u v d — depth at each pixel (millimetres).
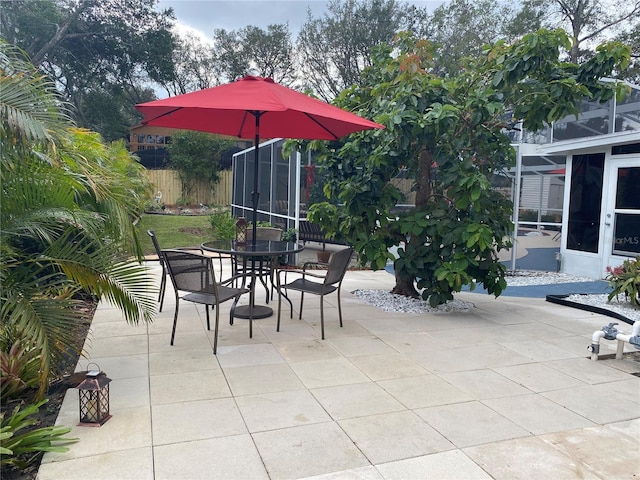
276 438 2465
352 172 5738
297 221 8883
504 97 5020
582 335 4504
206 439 2439
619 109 7480
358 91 6086
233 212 15086
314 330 4453
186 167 18891
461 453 2361
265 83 4285
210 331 4336
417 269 5180
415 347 4023
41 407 2803
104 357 3615
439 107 4613
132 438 2434
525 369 3566
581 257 7883
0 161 2316
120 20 20859
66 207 2801
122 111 24562
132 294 2986
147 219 14727
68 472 2125
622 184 7180
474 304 5773
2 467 2188
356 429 2578
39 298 2748
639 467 2266
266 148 10789
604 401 3021
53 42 19328
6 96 2316
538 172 12039
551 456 2350
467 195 4754
